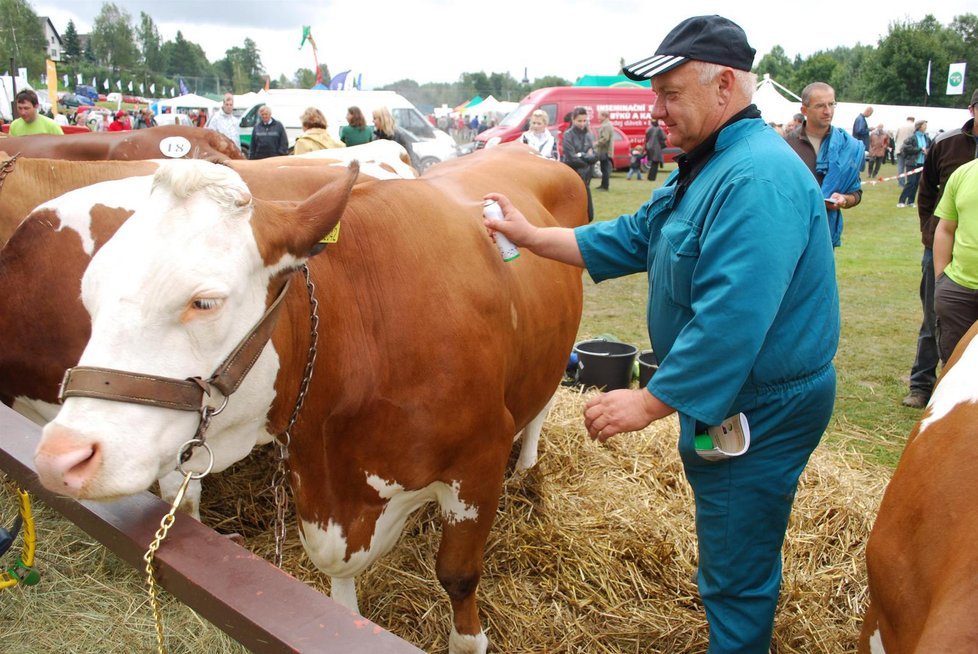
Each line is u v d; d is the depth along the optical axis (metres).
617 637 2.76
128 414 1.49
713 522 2.15
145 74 87.62
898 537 1.54
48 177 3.07
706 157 2.04
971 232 3.73
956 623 1.19
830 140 4.58
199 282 1.51
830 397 2.08
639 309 7.22
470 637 2.56
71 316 2.59
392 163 4.79
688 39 1.97
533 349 2.75
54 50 91.38
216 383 1.60
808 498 3.48
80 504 1.61
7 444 1.82
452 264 2.31
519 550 3.15
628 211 12.71
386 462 2.19
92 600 2.51
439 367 2.18
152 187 1.58
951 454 1.49
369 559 2.34
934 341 4.69
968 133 4.32
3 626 2.36
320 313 1.99
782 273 1.82
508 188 3.28
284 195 3.25
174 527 1.52
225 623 1.31
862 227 12.34
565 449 3.87
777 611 2.82
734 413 2.03
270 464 3.80
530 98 20.44
